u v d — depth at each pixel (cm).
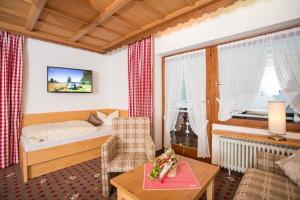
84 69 384
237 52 235
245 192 133
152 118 318
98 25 271
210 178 145
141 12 228
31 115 314
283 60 200
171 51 300
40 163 243
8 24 263
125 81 396
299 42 191
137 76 336
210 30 242
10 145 286
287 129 202
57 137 260
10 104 286
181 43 278
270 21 192
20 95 295
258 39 217
